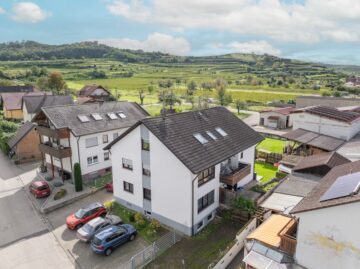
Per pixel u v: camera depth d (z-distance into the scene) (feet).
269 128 221.87
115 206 96.94
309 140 129.70
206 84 470.80
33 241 80.18
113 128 128.16
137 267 67.97
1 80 433.89
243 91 438.81
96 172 125.18
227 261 66.59
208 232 81.46
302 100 221.87
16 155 147.64
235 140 98.53
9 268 69.77
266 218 75.77
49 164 133.69
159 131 80.59
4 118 243.60
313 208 48.88
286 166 114.83
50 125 121.70
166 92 353.31
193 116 97.09
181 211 79.66
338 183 53.36
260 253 56.54
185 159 75.46
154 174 83.76
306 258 52.29
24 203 102.89
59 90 386.73
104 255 72.95
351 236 46.19
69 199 102.78
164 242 77.05
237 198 86.94
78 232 79.05
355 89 410.52
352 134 139.03
